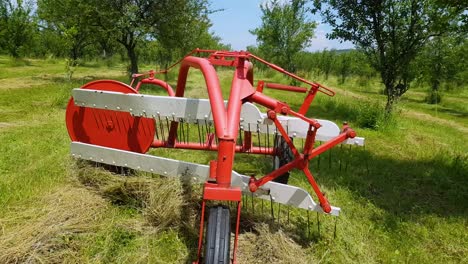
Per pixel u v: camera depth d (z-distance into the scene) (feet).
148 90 46.42
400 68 32.17
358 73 89.25
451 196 15.94
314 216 12.78
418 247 11.72
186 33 55.62
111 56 124.16
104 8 47.11
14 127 22.94
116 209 11.85
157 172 12.26
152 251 10.16
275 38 74.49
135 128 13.56
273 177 10.28
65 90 34.47
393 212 14.08
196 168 11.62
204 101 11.68
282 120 12.28
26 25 94.32
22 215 10.96
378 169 18.97
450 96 76.33
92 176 13.05
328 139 12.69
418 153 22.45
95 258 9.64
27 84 47.57
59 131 21.75
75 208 11.37
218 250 6.94
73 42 54.60
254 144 21.50
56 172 14.38
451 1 18.86
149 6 50.03
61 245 9.81
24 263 9.09
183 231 11.09
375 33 32.12
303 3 73.10
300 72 91.97
